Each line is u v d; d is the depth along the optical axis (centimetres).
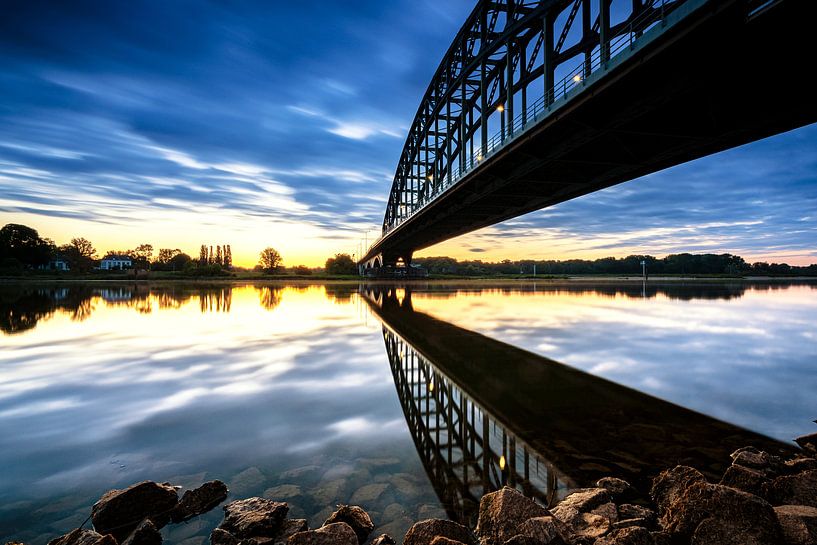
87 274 13375
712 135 1836
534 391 1111
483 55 3400
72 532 444
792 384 1172
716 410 942
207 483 542
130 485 577
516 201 3888
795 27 1212
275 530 463
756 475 536
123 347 1703
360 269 17275
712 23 1285
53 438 748
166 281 11612
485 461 658
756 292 6238
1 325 2395
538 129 2253
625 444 736
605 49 1723
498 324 2550
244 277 14550
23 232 12112
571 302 4341
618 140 2086
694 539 420
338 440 745
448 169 4625
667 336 2050
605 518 466
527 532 412
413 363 1441
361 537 456
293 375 1248
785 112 1576
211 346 1736
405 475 605
